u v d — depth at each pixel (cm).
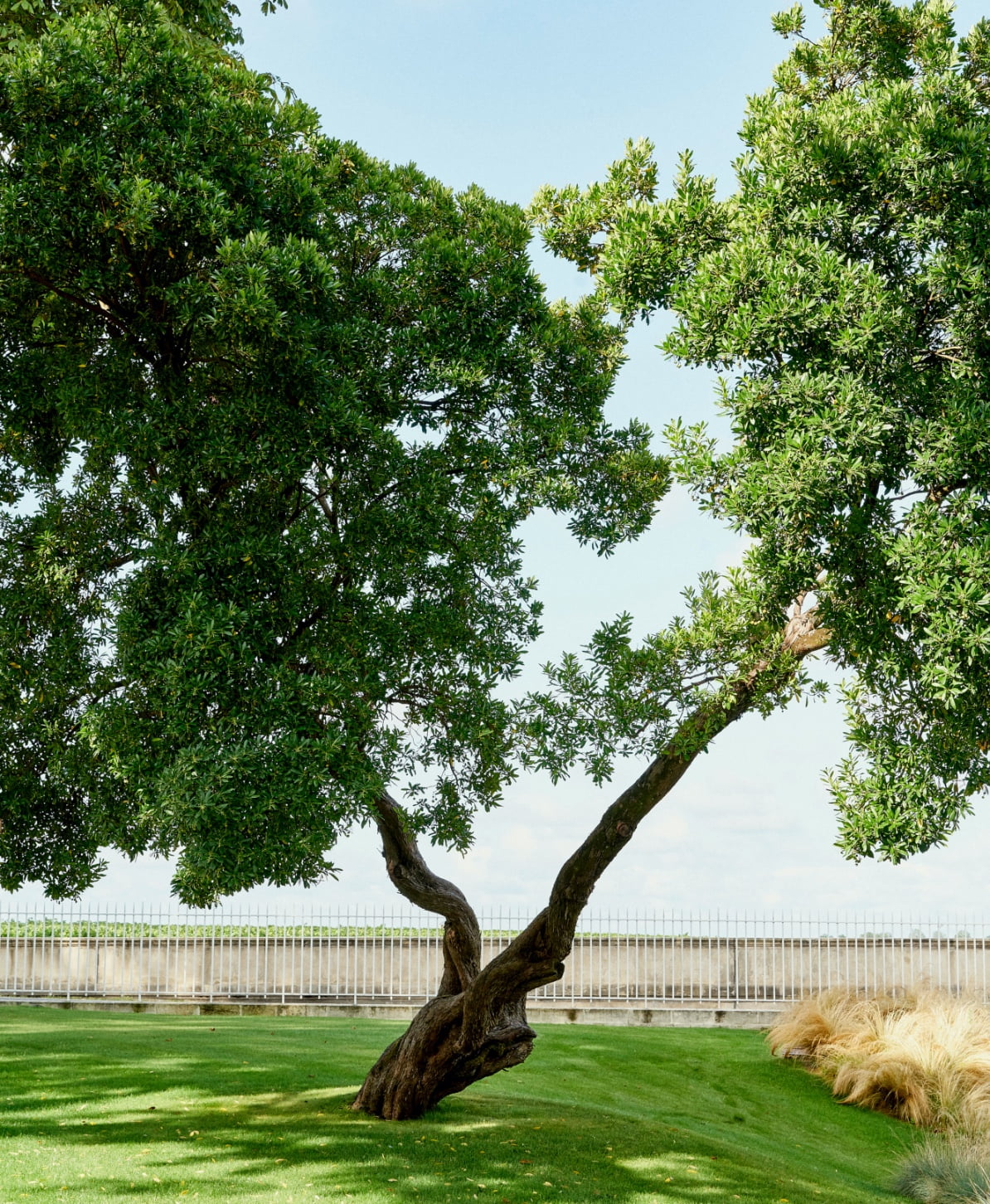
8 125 838
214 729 796
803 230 825
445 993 1070
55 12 1482
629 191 1066
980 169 794
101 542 967
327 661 853
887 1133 1184
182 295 856
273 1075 1127
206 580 841
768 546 791
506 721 946
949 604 702
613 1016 1755
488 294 1010
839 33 984
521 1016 1041
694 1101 1228
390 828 1046
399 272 998
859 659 836
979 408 751
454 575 987
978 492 760
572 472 1066
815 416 743
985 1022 1380
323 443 901
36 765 1024
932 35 939
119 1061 1156
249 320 823
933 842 809
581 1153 931
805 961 1802
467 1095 1119
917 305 816
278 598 862
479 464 980
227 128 902
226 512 885
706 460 802
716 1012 1744
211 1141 905
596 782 912
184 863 794
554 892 939
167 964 1830
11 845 1058
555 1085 1216
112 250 870
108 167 838
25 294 915
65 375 966
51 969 1836
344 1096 1059
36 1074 1093
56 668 945
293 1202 771
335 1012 1777
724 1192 866
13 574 991
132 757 808
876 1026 1384
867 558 761
